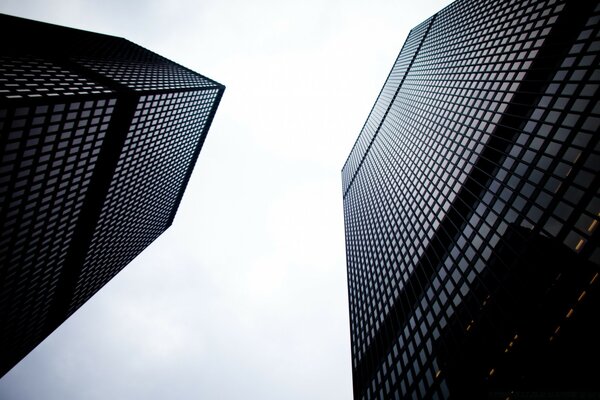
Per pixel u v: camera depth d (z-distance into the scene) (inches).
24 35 2586.1
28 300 2623.0
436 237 1838.1
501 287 1182.9
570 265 935.0
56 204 2301.9
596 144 1009.5
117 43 3759.8
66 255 2775.6
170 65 4082.2
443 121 2423.7
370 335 2255.2
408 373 1572.3
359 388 2181.3
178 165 4040.4
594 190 949.2
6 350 2787.9
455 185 1831.9
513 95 1620.3
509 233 1229.7
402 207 2588.6
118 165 2765.7
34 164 1931.6
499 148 1535.4
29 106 1721.2
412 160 2775.6
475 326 1246.3
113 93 2245.3
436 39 3772.1
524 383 954.7
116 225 3344.0
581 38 1344.7
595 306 834.8
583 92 1176.2
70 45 2928.2
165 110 3051.2
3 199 1868.8
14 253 2182.6
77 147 2190.0
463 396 1163.9
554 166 1137.4
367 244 3144.7
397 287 2118.6
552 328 931.3
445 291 1542.8
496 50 2094.0
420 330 1630.2
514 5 2197.3
